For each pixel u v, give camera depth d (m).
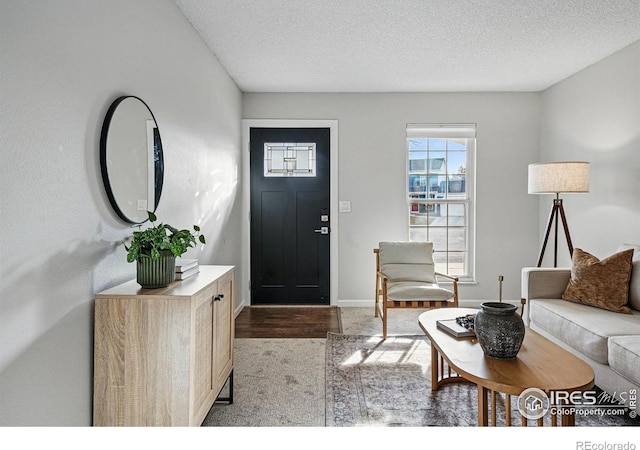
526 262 4.62
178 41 2.68
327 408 2.26
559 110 4.24
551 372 1.74
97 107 1.74
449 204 4.70
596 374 2.40
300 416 2.19
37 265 1.39
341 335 3.58
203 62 3.19
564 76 4.07
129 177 1.96
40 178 1.39
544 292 3.12
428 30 3.04
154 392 1.65
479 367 1.80
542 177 3.52
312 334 3.63
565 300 3.01
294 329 3.78
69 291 1.55
